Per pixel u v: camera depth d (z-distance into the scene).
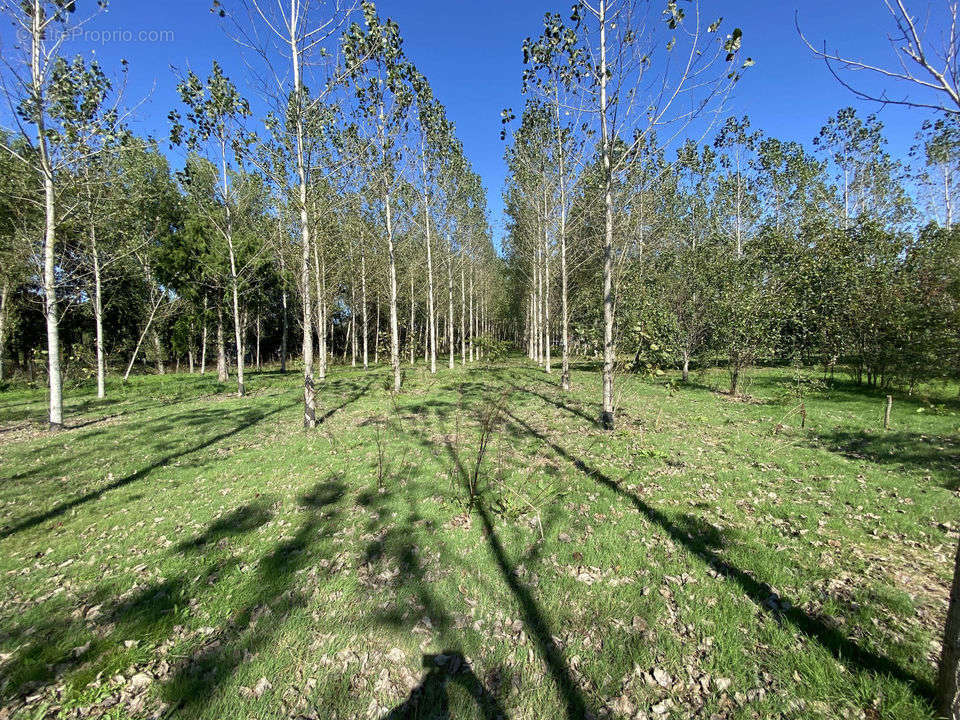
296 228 14.02
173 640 3.01
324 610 3.28
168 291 22.77
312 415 9.39
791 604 3.19
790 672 2.60
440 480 5.87
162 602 3.41
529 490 5.47
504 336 55.38
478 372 21.31
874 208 25.19
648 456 6.74
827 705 2.38
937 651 2.69
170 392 16.86
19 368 24.64
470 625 3.09
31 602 3.48
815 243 16.28
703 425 9.11
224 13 8.10
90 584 3.71
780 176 25.02
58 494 5.83
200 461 7.21
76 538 4.59
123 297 24.95
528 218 20.67
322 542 4.30
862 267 14.58
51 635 3.07
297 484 5.97
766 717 2.32
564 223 15.02
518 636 2.99
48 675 2.71
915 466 6.15
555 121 14.24
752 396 13.15
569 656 2.79
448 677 2.66
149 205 18.28
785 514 4.72
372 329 39.53
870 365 13.48
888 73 2.37
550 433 8.48
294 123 9.14
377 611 3.25
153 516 5.08
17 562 4.11
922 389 12.47
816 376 14.73
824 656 2.69
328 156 10.60
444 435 8.45
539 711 2.42
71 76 9.92
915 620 2.99
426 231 19.48
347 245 20.19
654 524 4.52
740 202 26.58
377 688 2.59
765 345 13.73
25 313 23.38
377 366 29.00
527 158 16.59
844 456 6.75
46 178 10.01
